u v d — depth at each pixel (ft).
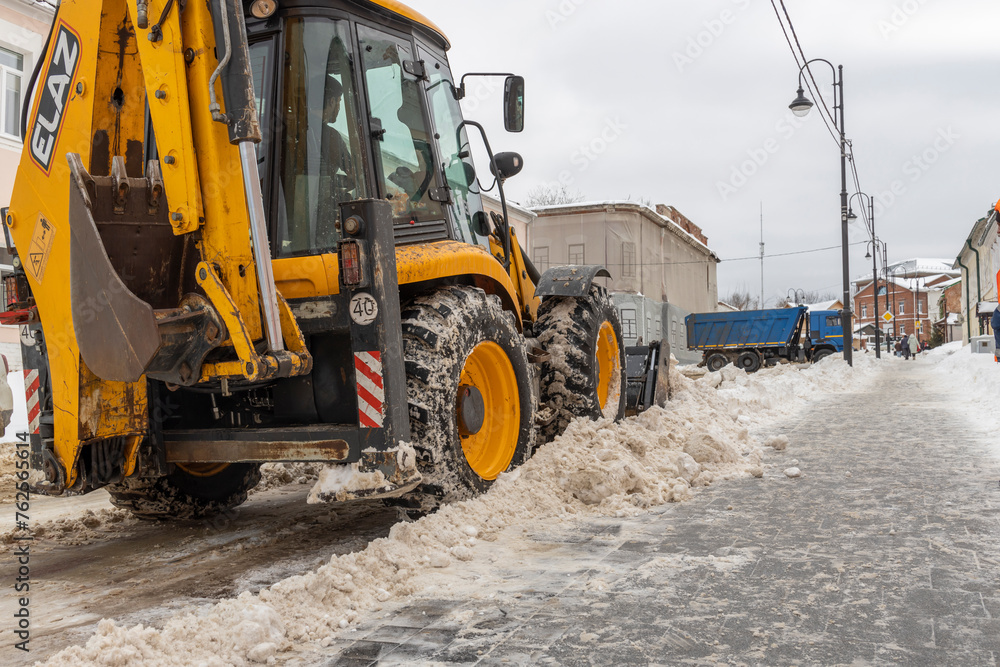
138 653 8.00
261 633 8.52
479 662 8.06
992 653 8.06
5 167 44.93
